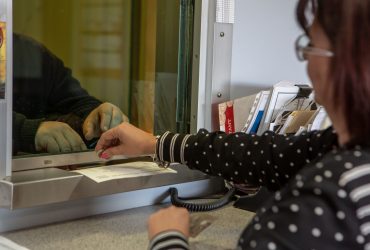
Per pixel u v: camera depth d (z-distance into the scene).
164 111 1.49
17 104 1.18
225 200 1.39
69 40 1.30
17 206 1.04
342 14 0.61
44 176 1.11
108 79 1.39
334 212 0.60
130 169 1.29
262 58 1.65
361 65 0.60
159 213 0.83
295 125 1.45
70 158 1.25
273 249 0.61
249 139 1.08
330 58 0.63
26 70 1.20
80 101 1.33
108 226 1.18
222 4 1.49
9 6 1.05
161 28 1.47
